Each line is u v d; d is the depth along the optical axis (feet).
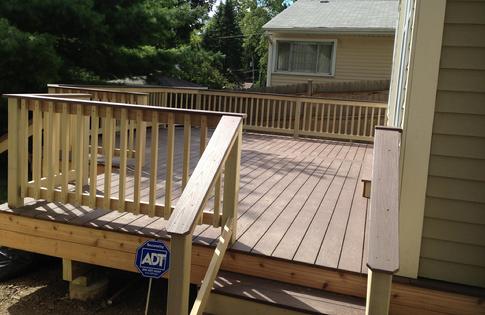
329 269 9.92
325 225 12.68
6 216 12.32
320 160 23.68
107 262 11.57
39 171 12.30
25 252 14.40
